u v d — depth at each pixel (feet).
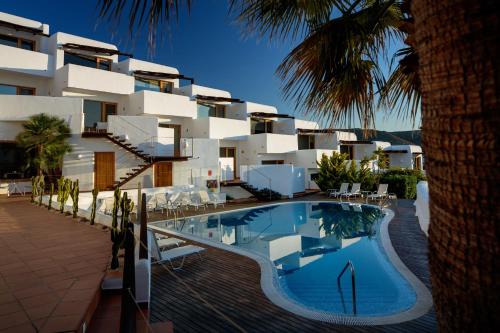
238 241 36.47
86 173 53.42
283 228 43.55
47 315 10.82
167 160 58.59
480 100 3.17
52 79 61.31
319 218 49.55
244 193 70.38
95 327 11.35
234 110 86.43
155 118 60.75
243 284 20.25
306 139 96.84
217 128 73.67
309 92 8.92
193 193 53.47
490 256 3.10
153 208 50.83
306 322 15.39
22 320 10.50
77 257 17.66
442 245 3.62
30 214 32.71
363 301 19.03
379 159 80.94
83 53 66.13
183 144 64.28
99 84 61.82
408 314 15.98
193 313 16.33
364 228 41.34
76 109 53.36
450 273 3.48
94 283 13.73
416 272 21.91
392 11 9.65
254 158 79.66
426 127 4.00
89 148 53.98
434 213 3.83
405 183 66.28
